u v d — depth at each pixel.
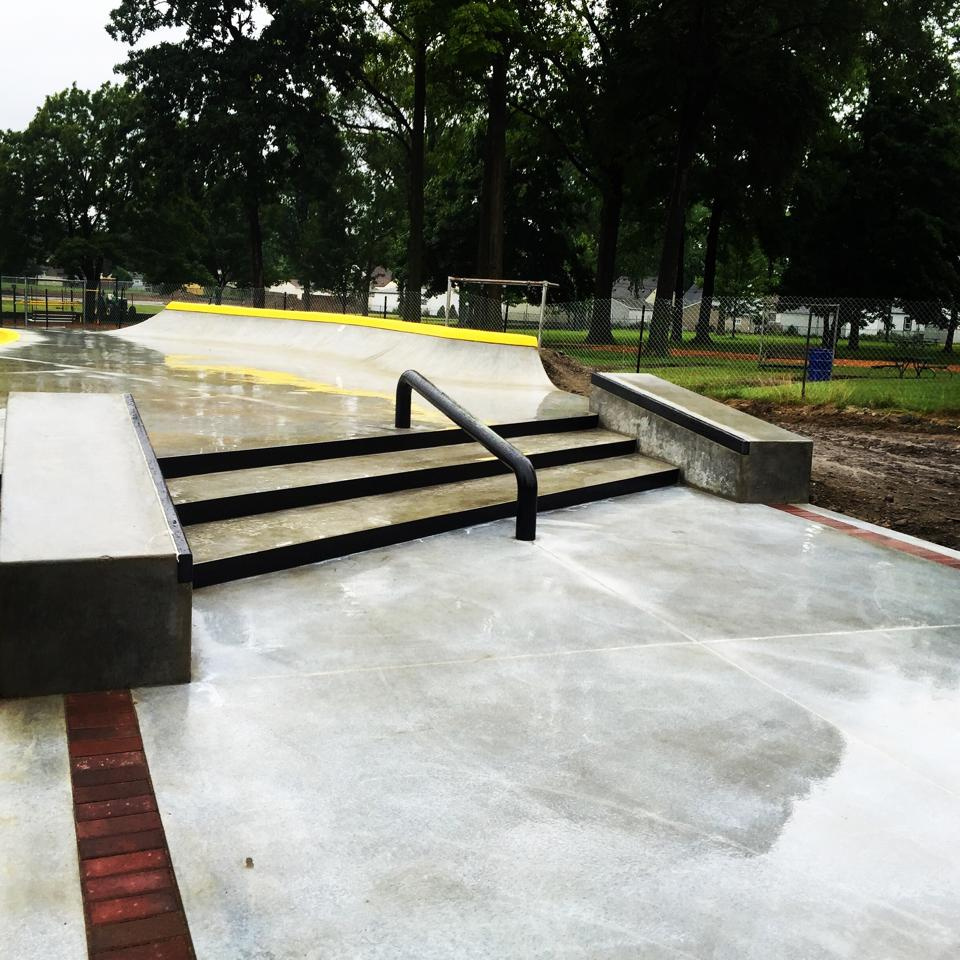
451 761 3.27
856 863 2.78
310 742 3.34
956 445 11.77
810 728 3.71
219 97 36.00
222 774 3.08
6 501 3.97
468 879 2.59
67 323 35.62
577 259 48.41
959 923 2.51
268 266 90.38
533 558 5.93
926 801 3.18
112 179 47.38
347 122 39.56
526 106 37.66
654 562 6.02
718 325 31.70
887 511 8.05
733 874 2.68
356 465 7.16
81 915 2.33
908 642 4.78
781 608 5.23
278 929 2.33
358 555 5.75
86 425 5.03
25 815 2.74
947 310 28.53
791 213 40.50
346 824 2.83
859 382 20.03
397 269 64.44
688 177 31.25
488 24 28.02
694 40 29.61
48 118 48.06
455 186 49.41
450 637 4.47
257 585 5.05
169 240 50.22
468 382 13.64
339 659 4.12
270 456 6.89
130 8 36.12
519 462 6.29
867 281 40.50
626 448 9.28
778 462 8.09
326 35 35.72
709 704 3.89
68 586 3.54
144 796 2.90
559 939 2.35
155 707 3.55
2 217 48.16
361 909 2.43
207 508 5.67
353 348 16.78
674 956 2.32
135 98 45.88
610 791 3.13
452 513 6.45
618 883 2.61
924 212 39.50
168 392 9.89
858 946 2.39
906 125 40.06
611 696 3.92
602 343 28.12
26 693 3.58
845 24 29.47
